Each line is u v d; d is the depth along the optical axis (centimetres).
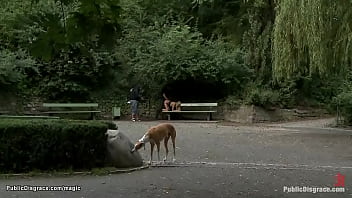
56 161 992
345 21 1630
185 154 1305
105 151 1030
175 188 838
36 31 634
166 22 2908
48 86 2569
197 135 1797
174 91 2784
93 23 615
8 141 964
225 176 969
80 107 2578
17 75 2405
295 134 1891
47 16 607
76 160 1000
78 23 609
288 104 2594
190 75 2608
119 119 2639
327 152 1380
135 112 2566
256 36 2631
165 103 2650
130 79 2788
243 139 1691
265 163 1161
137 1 2947
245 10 3000
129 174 988
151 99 2752
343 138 1753
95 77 2691
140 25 2833
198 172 1019
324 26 1650
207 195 782
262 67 2609
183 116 2703
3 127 961
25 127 971
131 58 2767
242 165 1121
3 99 2431
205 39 2883
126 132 1839
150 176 964
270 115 2520
